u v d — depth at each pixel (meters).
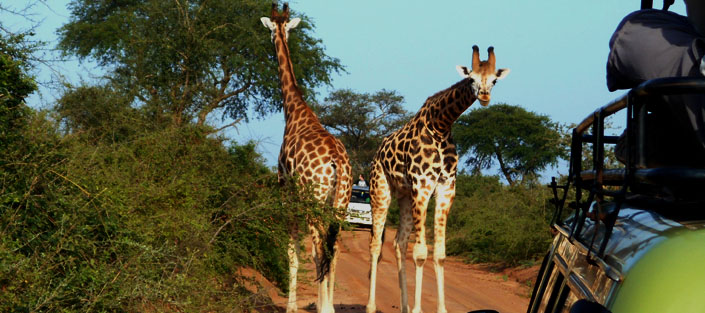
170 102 10.36
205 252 5.58
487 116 42.75
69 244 4.25
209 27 12.91
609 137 3.05
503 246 15.12
